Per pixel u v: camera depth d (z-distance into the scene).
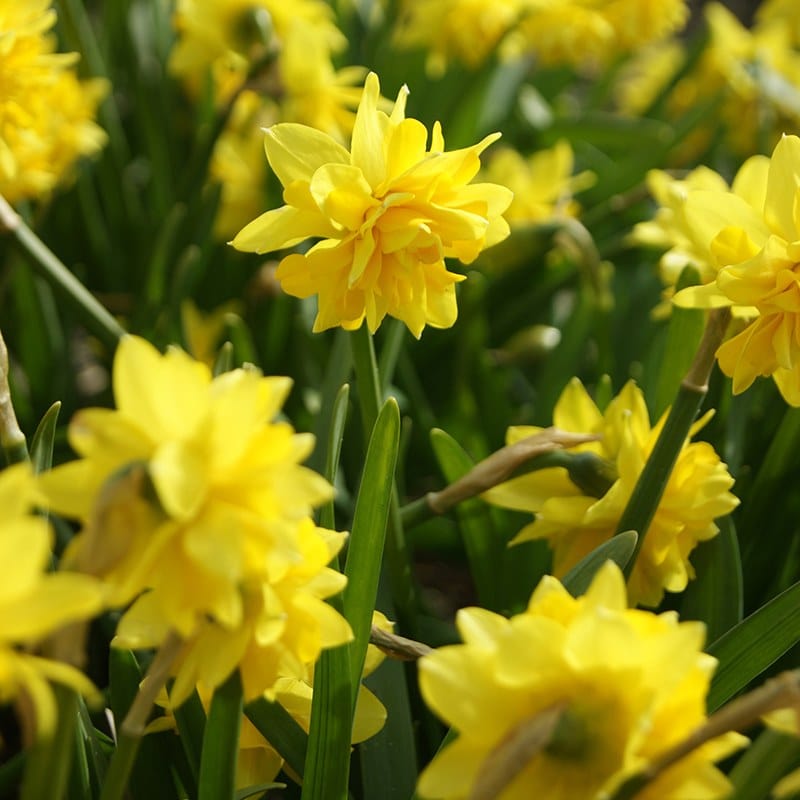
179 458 0.38
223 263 0.90
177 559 0.39
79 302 0.59
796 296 0.48
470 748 0.40
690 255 0.59
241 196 0.90
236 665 0.42
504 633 0.39
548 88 1.24
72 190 0.93
